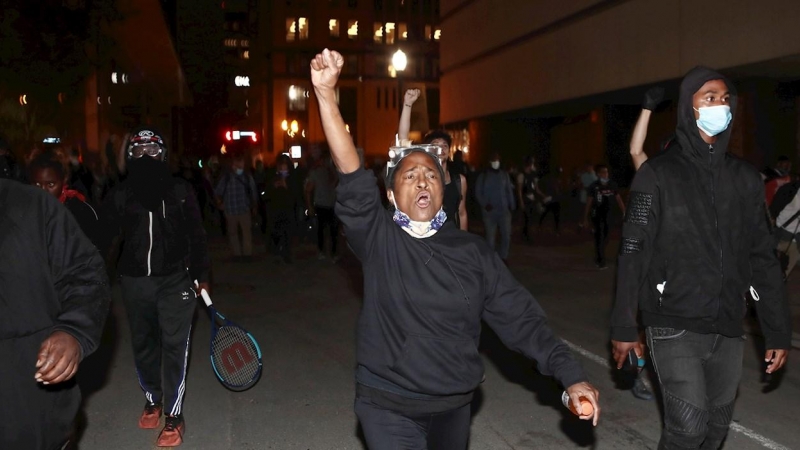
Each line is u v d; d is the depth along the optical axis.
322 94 3.31
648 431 6.16
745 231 4.30
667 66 23.34
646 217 4.29
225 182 16.55
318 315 10.90
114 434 6.17
